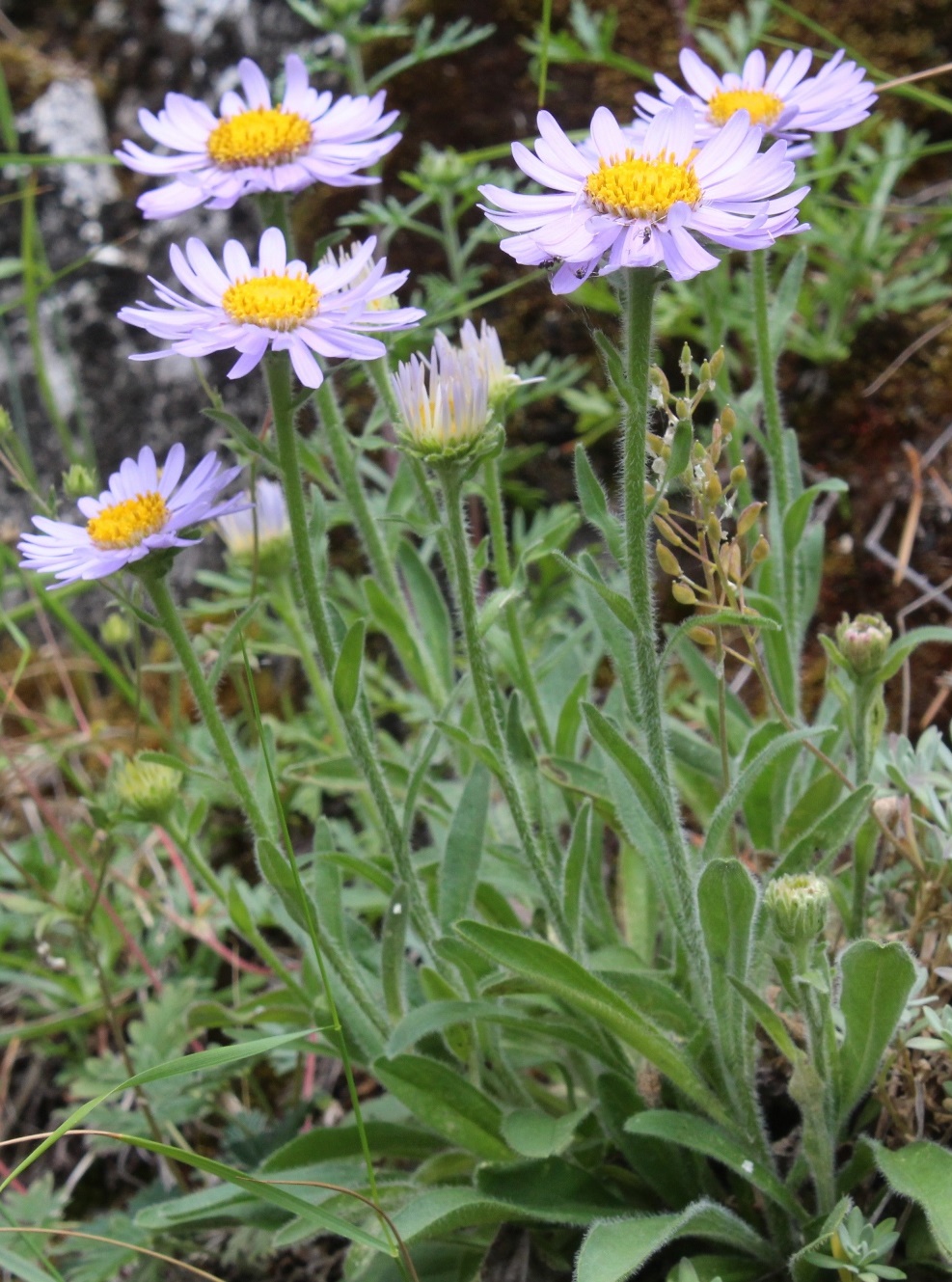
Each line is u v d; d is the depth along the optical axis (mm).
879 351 417
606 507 254
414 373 253
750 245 227
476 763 294
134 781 287
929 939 284
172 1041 344
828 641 278
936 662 385
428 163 394
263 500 344
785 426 421
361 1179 285
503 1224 283
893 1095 277
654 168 233
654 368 256
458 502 257
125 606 261
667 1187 278
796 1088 252
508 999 292
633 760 250
